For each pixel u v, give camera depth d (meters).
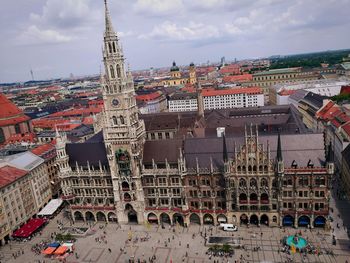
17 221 123.56
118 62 107.75
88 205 125.44
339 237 100.25
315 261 90.75
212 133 154.50
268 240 102.44
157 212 117.50
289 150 108.31
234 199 110.25
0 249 112.56
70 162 125.44
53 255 105.62
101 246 108.56
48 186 149.38
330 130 172.88
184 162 111.00
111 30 107.50
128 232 115.81
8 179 122.00
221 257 96.62
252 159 104.81
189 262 95.69
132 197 118.00
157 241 108.31
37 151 156.62
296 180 103.38
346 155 128.75
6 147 183.75
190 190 113.94
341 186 134.00
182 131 155.50
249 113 192.38
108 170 120.81
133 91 115.94
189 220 115.75
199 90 195.50
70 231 119.50
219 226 113.50
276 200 106.69
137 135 114.81
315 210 104.75
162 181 115.12
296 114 171.00
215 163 112.06
